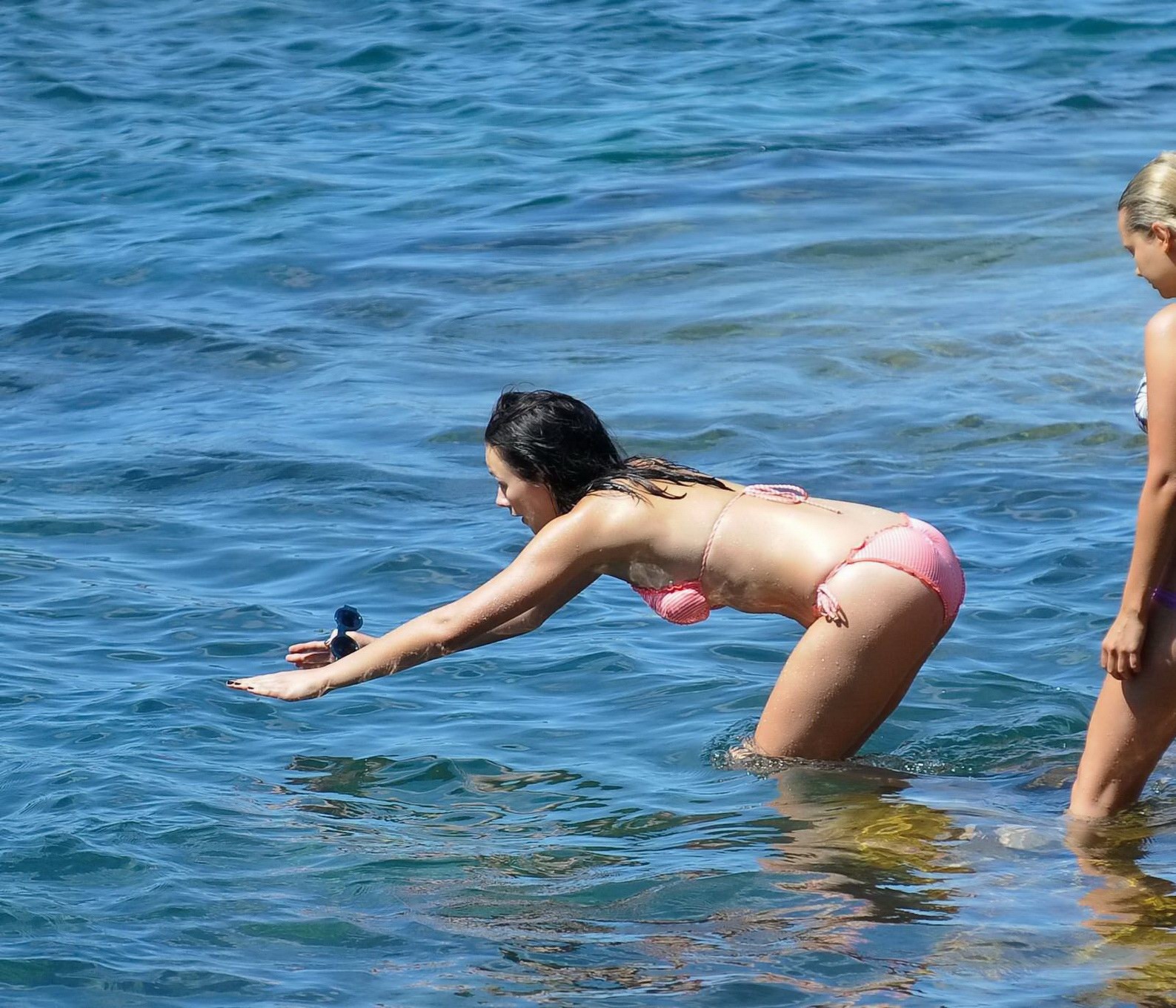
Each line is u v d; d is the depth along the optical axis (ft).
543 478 55.42
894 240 135.74
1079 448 93.91
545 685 63.62
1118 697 48.37
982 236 135.85
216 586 76.18
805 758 53.78
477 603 54.08
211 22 230.48
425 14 228.63
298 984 39.37
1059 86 186.39
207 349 116.88
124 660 66.08
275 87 199.11
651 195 151.12
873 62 198.39
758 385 105.91
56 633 69.21
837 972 39.37
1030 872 45.06
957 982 38.63
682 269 130.72
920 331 115.34
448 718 60.13
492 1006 38.09
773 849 47.21
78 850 47.01
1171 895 43.32
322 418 102.63
